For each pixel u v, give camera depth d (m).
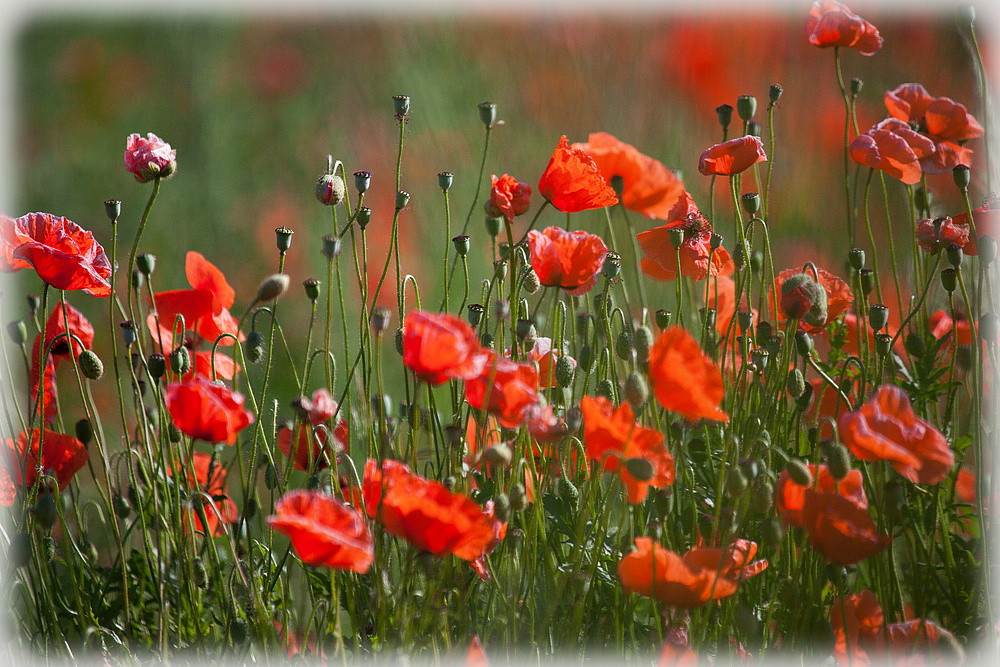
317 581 5.79
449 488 5.71
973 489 5.84
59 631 5.71
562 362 5.74
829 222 7.14
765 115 8.04
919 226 5.80
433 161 7.96
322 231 8.11
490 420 5.75
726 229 6.95
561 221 7.08
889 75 7.58
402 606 5.65
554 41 8.43
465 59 8.44
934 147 5.89
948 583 5.75
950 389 5.79
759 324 5.79
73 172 9.80
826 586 5.75
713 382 5.59
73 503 5.85
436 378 5.61
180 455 5.80
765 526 5.64
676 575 5.60
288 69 10.23
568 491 5.72
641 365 5.70
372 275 7.73
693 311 5.98
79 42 10.73
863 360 5.84
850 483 5.66
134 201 9.11
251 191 9.44
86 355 5.75
